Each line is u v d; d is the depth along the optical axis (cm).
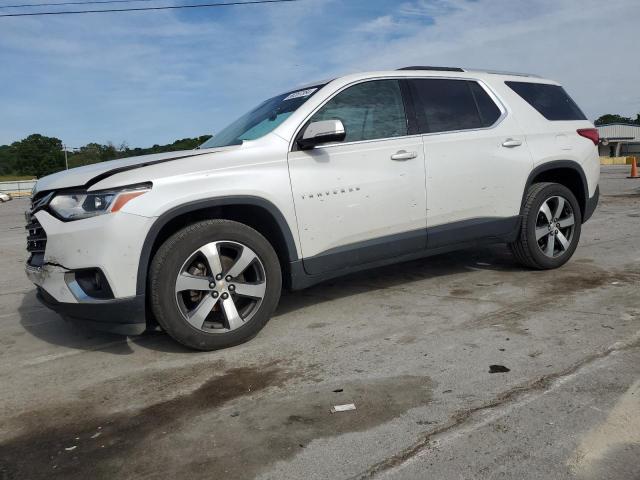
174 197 333
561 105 539
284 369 319
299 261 383
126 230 320
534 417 246
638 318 369
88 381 319
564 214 523
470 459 217
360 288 492
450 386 282
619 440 225
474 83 484
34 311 489
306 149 382
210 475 217
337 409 264
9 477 224
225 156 359
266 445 237
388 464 217
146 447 242
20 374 337
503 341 340
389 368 310
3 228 1367
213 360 340
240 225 355
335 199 391
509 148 477
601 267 527
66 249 325
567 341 334
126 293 324
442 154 439
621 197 1248
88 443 248
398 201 418
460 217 453
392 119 427
